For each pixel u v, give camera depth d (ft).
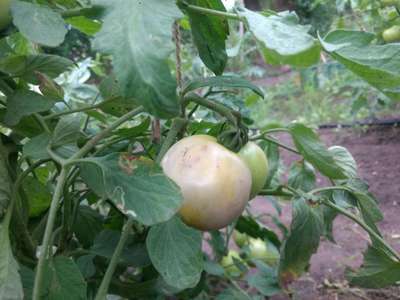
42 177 1.41
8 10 0.74
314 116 5.34
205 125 1.22
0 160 0.85
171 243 0.80
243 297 1.37
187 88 0.92
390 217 2.79
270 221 2.81
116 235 1.14
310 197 1.20
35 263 1.03
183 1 0.87
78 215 1.27
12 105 0.89
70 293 0.81
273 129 1.20
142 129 1.08
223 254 1.60
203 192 0.77
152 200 0.72
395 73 0.74
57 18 0.75
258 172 0.93
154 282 1.20
